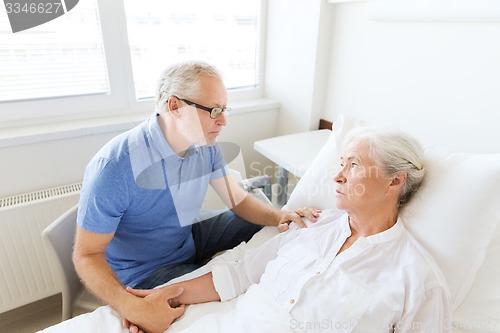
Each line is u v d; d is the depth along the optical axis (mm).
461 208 826
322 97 1854
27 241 1413
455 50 1206
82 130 1541
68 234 1111
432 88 1311
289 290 896
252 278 1024
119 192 969
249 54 2100
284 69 1996
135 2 1631
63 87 1588
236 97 2123
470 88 1188
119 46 1644
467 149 1241
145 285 1090
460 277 813
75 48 1552
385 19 1378
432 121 1337
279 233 1125
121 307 888
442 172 888
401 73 1414
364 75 1589
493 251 839
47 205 1408
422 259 809
